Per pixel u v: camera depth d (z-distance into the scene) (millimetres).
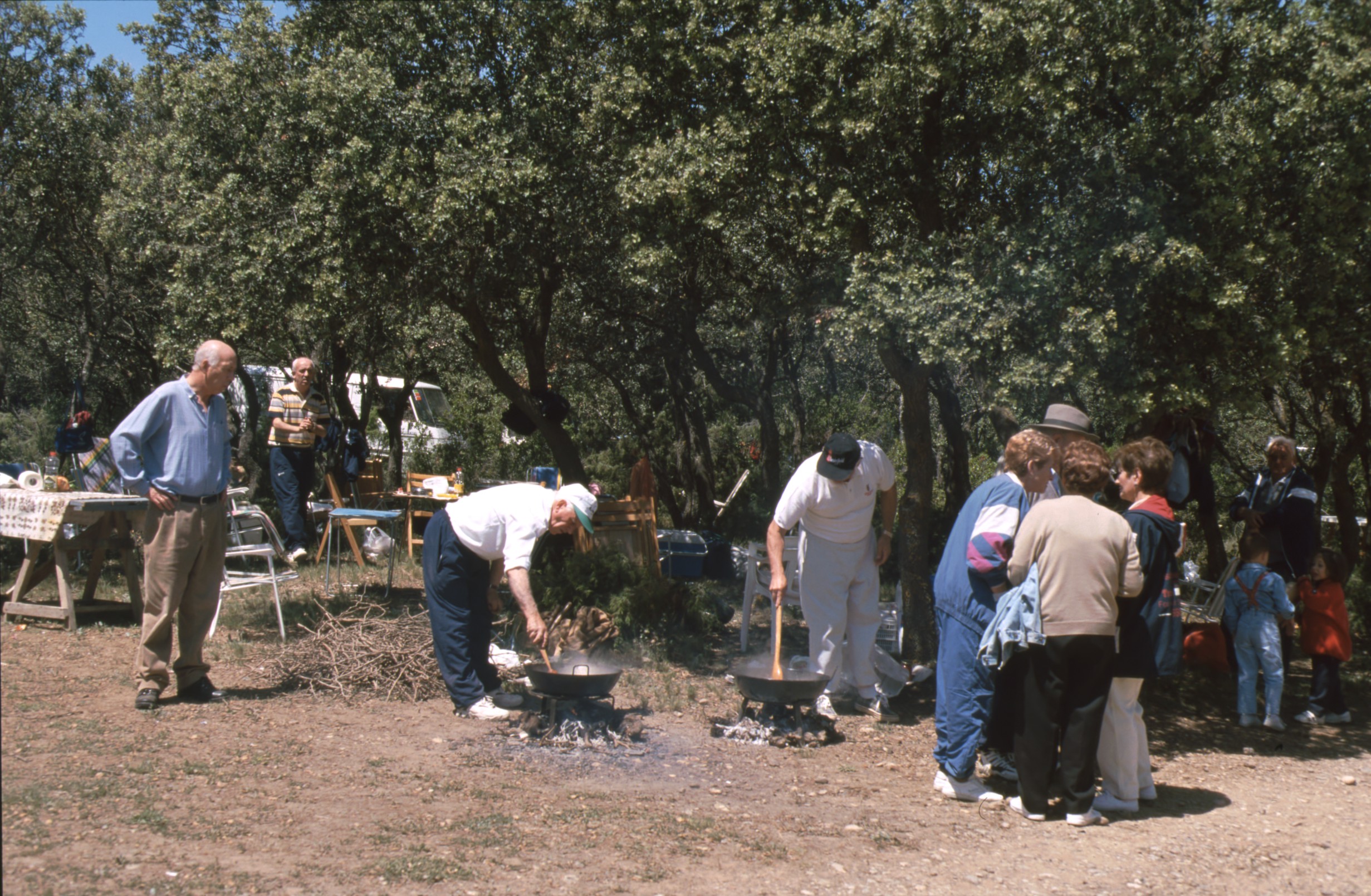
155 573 4984
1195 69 5883
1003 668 4738
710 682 6676
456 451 18359
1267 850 4152
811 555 6035
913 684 6867
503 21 8344
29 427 18891
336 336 11766
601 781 4492
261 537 7633
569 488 5465
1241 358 6039
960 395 12766
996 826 4273
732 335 13438
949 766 4625
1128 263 5652
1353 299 6215
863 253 6645
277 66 7898
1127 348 5660
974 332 5820
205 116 7766
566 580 7660
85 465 8266
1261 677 7777
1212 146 5660
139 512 6922
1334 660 6629
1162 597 4770
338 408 14398
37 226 15500
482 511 5273
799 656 6852
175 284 8180
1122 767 4605
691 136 6898
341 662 5828
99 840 3301
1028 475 4707
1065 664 4297
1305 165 5754
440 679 5867
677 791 4430
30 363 21859
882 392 18172
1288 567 7492
